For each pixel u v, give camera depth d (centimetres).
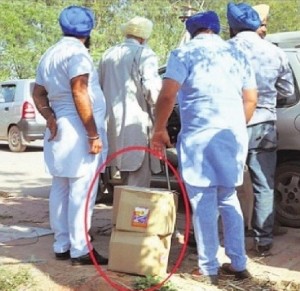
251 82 510
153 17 3228
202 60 489
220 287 501
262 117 577
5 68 2964
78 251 544
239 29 583
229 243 513
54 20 3014
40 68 554
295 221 682
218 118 487
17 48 2942
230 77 493
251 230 634
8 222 720
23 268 535
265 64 573
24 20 2983
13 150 1606
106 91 619
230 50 502
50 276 520
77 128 539
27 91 1577
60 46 540
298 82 668
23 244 619
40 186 1030
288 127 664
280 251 603
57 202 561
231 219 508
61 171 542
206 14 505
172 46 3109
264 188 585
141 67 598
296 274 537
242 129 497
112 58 615
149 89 592
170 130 669
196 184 491
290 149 667
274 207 666
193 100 490
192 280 512
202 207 496
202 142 487
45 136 561
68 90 537
